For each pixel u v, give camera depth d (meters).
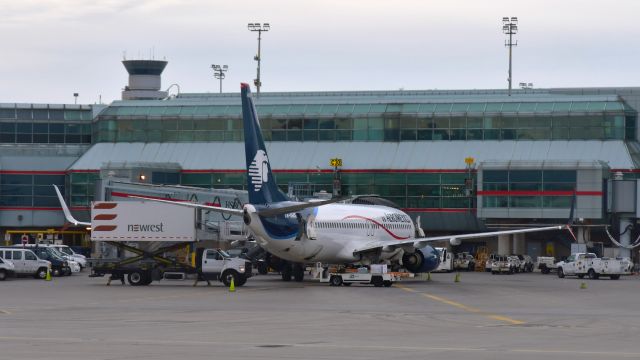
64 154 153.75
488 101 138.50
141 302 65.12
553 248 140.50
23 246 108.94
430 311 59.12
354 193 137.75
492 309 61.41
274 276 107.75
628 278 115.06
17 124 161.12
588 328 48.84
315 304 64.00
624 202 128.25
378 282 85.69
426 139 138.88
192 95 180.62
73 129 162.12
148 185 113.19
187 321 51.12
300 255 86.75
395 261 98.19
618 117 134.38
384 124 139.75
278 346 40.00
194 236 86.62
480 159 135.00
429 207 135.62
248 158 81.00
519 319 53.94
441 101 140.12
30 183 148.38
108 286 84.81
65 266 108.88
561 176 128.88
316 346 40.06
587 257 112.69
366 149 139.25
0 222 148.00
